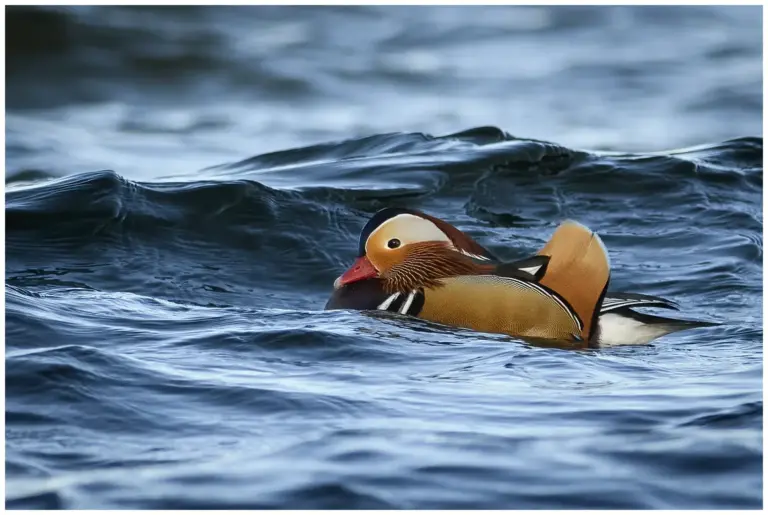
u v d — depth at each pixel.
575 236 9.98
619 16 40.69
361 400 7.27
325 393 7.39
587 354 8.87
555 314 9.69
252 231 13.41
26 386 7.27
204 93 30.73
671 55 35.53
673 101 30.27
